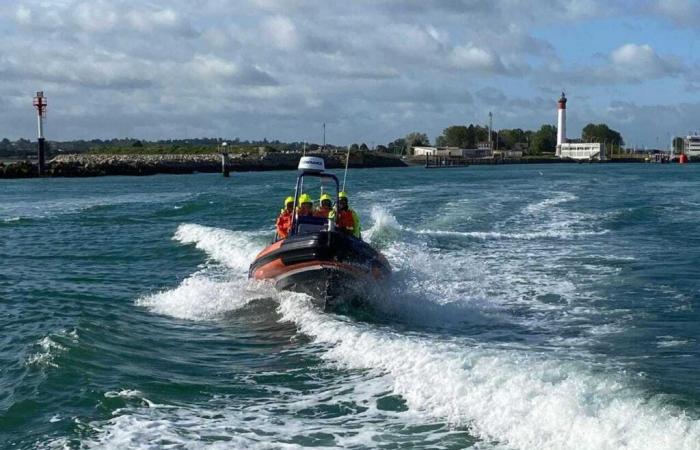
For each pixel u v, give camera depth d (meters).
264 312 13.09
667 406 7.29
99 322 12.15
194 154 138.12
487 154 175.50
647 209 29.94
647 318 11.97
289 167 121.38
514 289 14.59
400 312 12.75
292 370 9.59
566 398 7.41
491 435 7.14
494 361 8.74
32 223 29.77
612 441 6.52
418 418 7.71
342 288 12.87
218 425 7.70
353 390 8.66
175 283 16.44
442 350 9.50
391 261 17.92
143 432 7.43
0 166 87.50
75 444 7.13
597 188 47.72
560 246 20.42
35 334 11.28
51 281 16.66
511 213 29.28
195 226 25.70
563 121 176.50
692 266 16.45
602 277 15.55
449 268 17.02
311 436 7.38
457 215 28.36
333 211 14.59
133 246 22.48
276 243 13.66
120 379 9.14
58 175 89.31
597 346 10.35
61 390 8.66
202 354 10.53
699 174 79.81
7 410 8.02
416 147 174.50
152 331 11.90
